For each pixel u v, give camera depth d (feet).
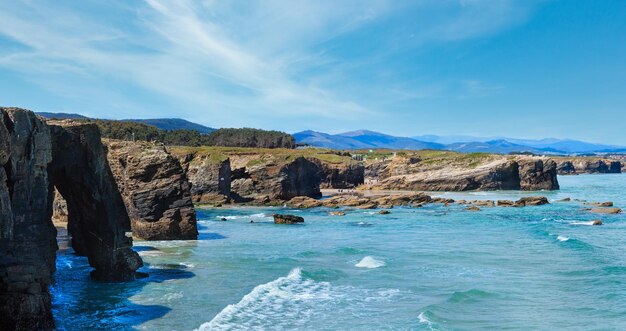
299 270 121.90
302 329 80.12
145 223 166.61
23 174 68.59
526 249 159.12
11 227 64.08
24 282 64.03
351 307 92.84
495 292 103.76
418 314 88.48
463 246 166.61
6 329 61.77
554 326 82.07
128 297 93.76
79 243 126.31
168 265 127.24
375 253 151.53
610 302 95.71
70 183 99.19
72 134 95.04
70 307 85.87
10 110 67.77
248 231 204.03
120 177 171.53
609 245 167.63
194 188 338.34
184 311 86.69
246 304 92.02
